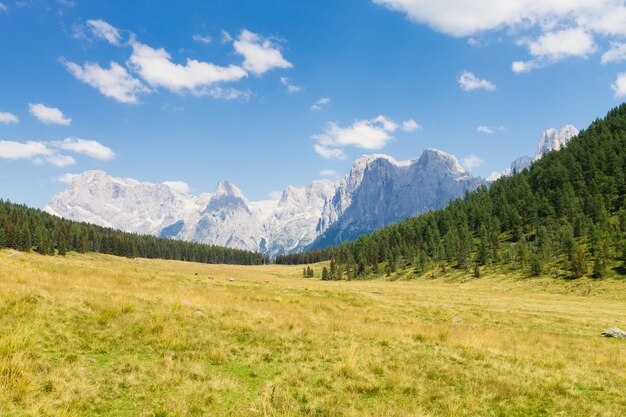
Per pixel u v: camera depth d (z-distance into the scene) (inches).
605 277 3895.2
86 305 684.1
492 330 1014.4
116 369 447.2
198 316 726.5
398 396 443.2
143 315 671.8
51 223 7805.1
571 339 981.8
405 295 2070.6
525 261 5029.5
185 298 932.0
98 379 411.2
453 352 651.5
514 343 804.0
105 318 620.1
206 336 609.0
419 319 1164.5
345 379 483.2
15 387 357.1
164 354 516.4
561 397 467.5
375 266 7135.8
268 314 831.7
